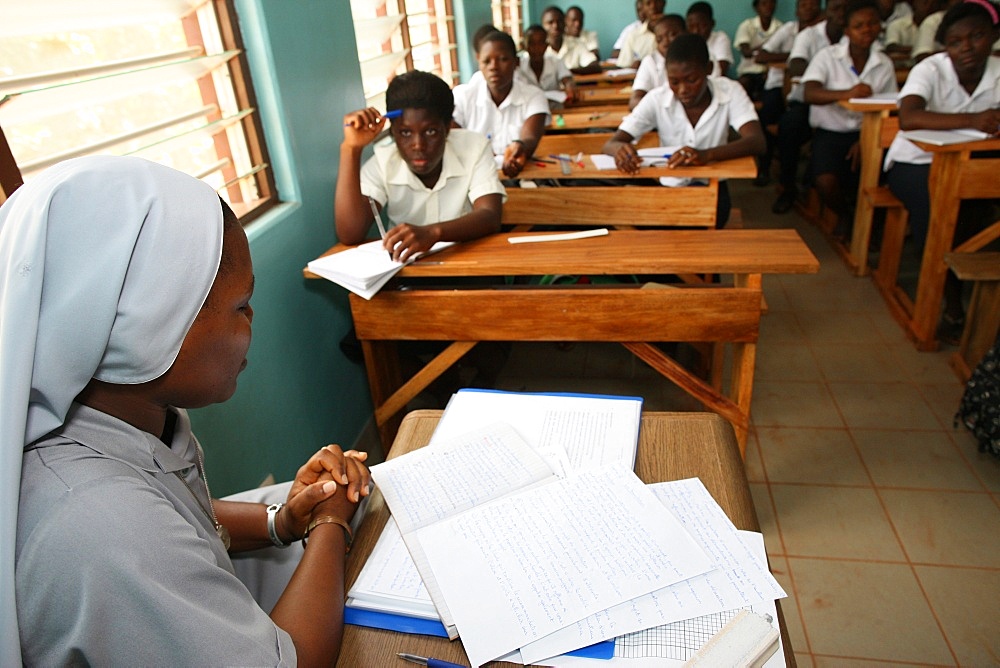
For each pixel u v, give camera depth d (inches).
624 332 66.9
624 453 34.4
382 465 35.1
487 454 34.9
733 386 71.9
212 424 55.6
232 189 70.2
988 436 71.4
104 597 20.5
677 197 88.2
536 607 25.8
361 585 28.1
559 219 93.3
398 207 78.7
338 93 82.7
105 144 48.2
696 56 104.1
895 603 59.7
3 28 42.2
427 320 69.4
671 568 26.8
